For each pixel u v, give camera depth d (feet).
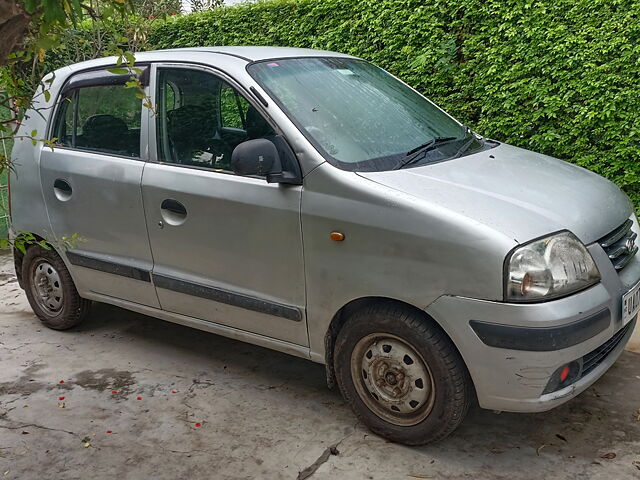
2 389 13.28
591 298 9.40
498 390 9.43
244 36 24.17
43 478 10.38
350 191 10.23
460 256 9.28
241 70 11.91
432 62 20.51
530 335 8.98
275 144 11.07
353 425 11.40
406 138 11.93
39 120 14.90
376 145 11.35
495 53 19.20
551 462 10.10
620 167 17.90
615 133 17.69
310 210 10.59
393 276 9.89
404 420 10.54
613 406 11.50
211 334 15.57
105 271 13.92
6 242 9.55
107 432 11.56
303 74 12.48
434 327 9.84
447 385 9.81
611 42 17.31
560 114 18.53
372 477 9.94
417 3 20.40
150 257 13.09
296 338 11.43
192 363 14.08
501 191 10.27
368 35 21.53
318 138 10.96
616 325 9.84
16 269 16.33
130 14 7.85
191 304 12.70
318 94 12.05
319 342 11.13
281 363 13.91
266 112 11.30
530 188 10.61
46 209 14.70
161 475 10.29
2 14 6.61
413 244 9.64
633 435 10.66
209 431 11.44
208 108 12.21
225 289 12.01
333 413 11.83
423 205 9.64
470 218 9.36
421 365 10.09
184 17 25.36
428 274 9.57
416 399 10.27
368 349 10.66
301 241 10.80
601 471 9.80
